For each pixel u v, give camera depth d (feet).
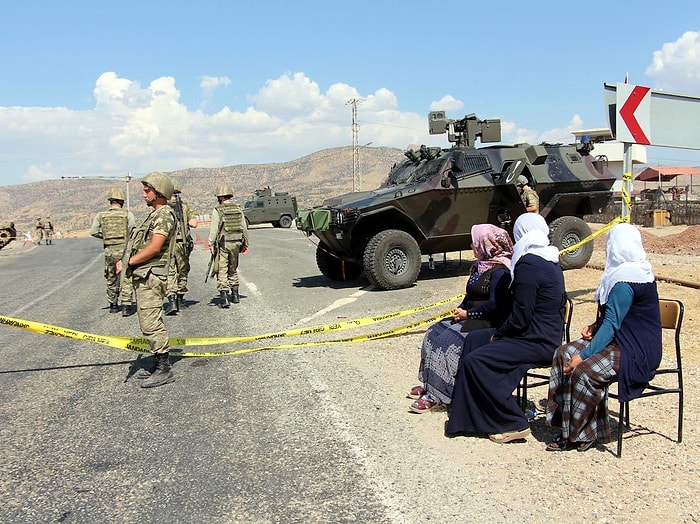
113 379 19.60
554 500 10.88
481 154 37.42
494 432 13.48
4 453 14.05
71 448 14.16
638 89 17.49
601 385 12.45
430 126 41.50
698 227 56.65
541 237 13.97
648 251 51.13
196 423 15.35
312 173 607.37
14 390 18.88
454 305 28.48
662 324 13.48
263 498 11.41
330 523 10.44
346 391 17.16
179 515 10.96
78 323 29.22
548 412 13.19
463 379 13.61
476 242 15.84
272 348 21.65
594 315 24.45
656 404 15.16
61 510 11.34
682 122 18.16
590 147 41.88
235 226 31.68
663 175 132.77
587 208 40.93
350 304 30.60
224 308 31.35
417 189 35.06
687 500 10.68
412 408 15.33
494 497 11.08
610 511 10.44
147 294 18.29
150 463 13.15
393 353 20.94
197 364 20.84
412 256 34.55
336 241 36.40
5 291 43.86
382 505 10.95
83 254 82.94
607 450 12.82
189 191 599.57
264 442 13.97
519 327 13.56
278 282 40.63
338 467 12.51
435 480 11.81
